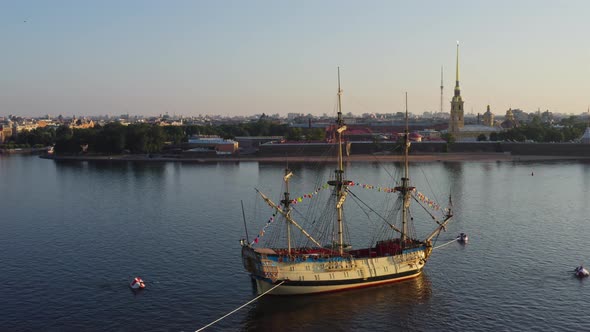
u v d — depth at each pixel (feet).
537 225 521.24
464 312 316.40
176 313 316.40
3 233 508.53
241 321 306.55
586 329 293.23
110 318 309.42
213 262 406.62
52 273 384.88
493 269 388.16
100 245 458.50
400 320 307.58
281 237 479.00
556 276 371.97
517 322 302.86
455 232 494.18
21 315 313.32
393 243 374.84
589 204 631.97
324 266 338.13
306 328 298.76
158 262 407.85
